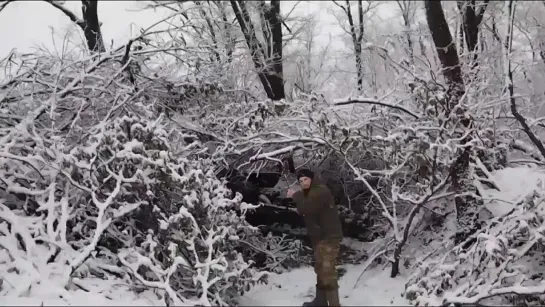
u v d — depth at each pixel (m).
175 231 5.11
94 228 6.05
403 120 6.88
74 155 5.61
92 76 6.86
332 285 5.08
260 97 9.45
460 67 6.57
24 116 6.80
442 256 5.85
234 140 7.55
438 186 5.82
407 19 13.67
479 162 6.37
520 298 5.16
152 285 4.76
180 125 7.58
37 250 5.23
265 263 6.81
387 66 10.07
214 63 8.43
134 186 5.52
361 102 6.92
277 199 8.89
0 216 5.48
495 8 8.80
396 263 6.11
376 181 7.91
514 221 5.44
